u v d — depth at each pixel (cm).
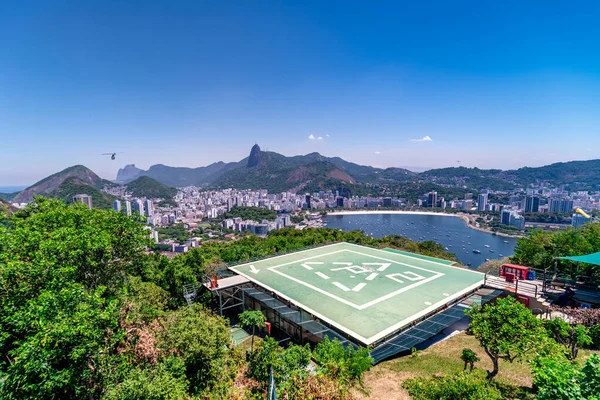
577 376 921
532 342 1324
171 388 1252
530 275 3044
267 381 1562
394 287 3008
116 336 1287
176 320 1831
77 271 1786
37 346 1033
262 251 5244
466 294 2853
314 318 2420
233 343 2170
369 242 6781
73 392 1182
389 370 1880
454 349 2178
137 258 2380
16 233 1747
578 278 3088
